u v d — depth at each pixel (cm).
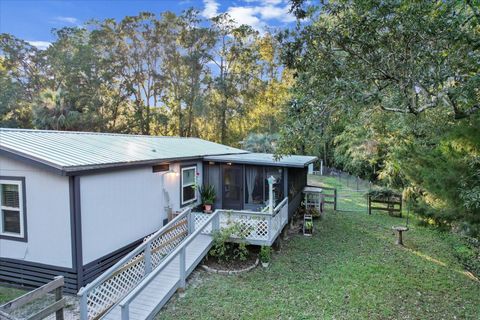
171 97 3175
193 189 1103
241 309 563
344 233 1067
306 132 563
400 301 605
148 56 3117
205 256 774
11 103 2827
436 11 509
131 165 760
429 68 526
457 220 605
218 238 770
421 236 1038
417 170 684
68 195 615
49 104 2419
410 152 741
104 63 2953
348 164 2373
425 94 630
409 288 661
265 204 1073
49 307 443
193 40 3055
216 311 556
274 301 593
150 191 862
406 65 555
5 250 671
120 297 577
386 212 1396
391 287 663
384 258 834
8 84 2873
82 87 2841
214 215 808
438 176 597
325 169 3025
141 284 511
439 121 860
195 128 3155
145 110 3125
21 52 3066
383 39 555
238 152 1509
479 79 457
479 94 524
